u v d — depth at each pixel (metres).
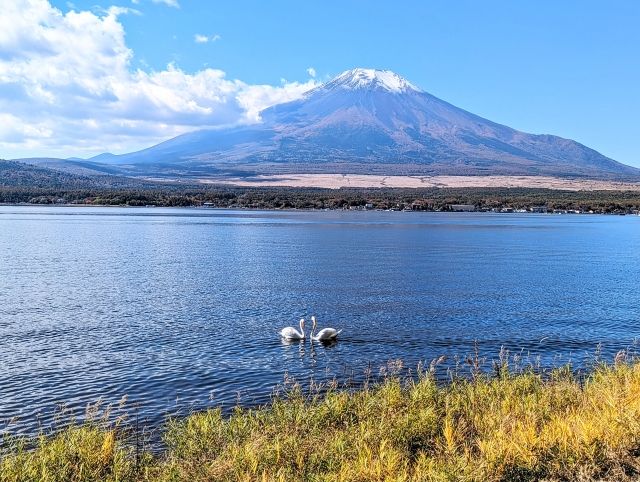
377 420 16.67
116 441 17.83
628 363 26.33
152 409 21.70
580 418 14.50
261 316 38.47
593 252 85.44
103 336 32.66
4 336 32.41
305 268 63.25
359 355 29.22
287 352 29.75
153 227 130.88
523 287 51.31
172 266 64.31
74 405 22.11
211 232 117.75
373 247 89.31
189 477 14.03
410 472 13.07
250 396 23.11
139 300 43.62
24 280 52.81
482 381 21.02
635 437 13.23
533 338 32.88
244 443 15.45
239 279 54.69
